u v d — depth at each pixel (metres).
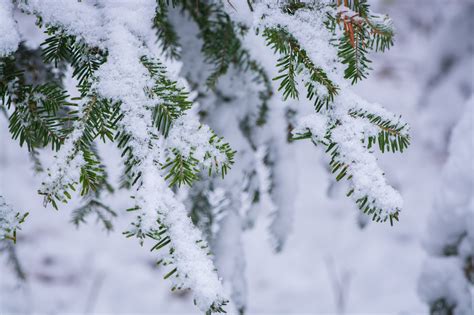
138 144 0.89
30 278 2.91
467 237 1.44
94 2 0.97
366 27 0.98
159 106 0.92
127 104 0.90
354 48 0.97
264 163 1.34
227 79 1.21
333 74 0.95
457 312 1.45
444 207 1.46
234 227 1.26
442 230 1.48
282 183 1.34
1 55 0.92
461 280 1.44
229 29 1.12
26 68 1.09
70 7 0.94
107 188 1.20
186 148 0.91
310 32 0.96
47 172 0.88
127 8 0.96
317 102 0.95
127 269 3.18
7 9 0.93
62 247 3.19
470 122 1.45
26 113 0.96
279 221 1.38
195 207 1.22
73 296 2.91
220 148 0.92
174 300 3.05
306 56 0.96
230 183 1.23
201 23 1.12
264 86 1.20
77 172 0.88
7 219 0.88
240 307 1.27
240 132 1.24
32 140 0.97
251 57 1.17
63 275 3.02
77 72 0.95
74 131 0.89
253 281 3.22
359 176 0.90
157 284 3.13
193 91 1.19
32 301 2.75
